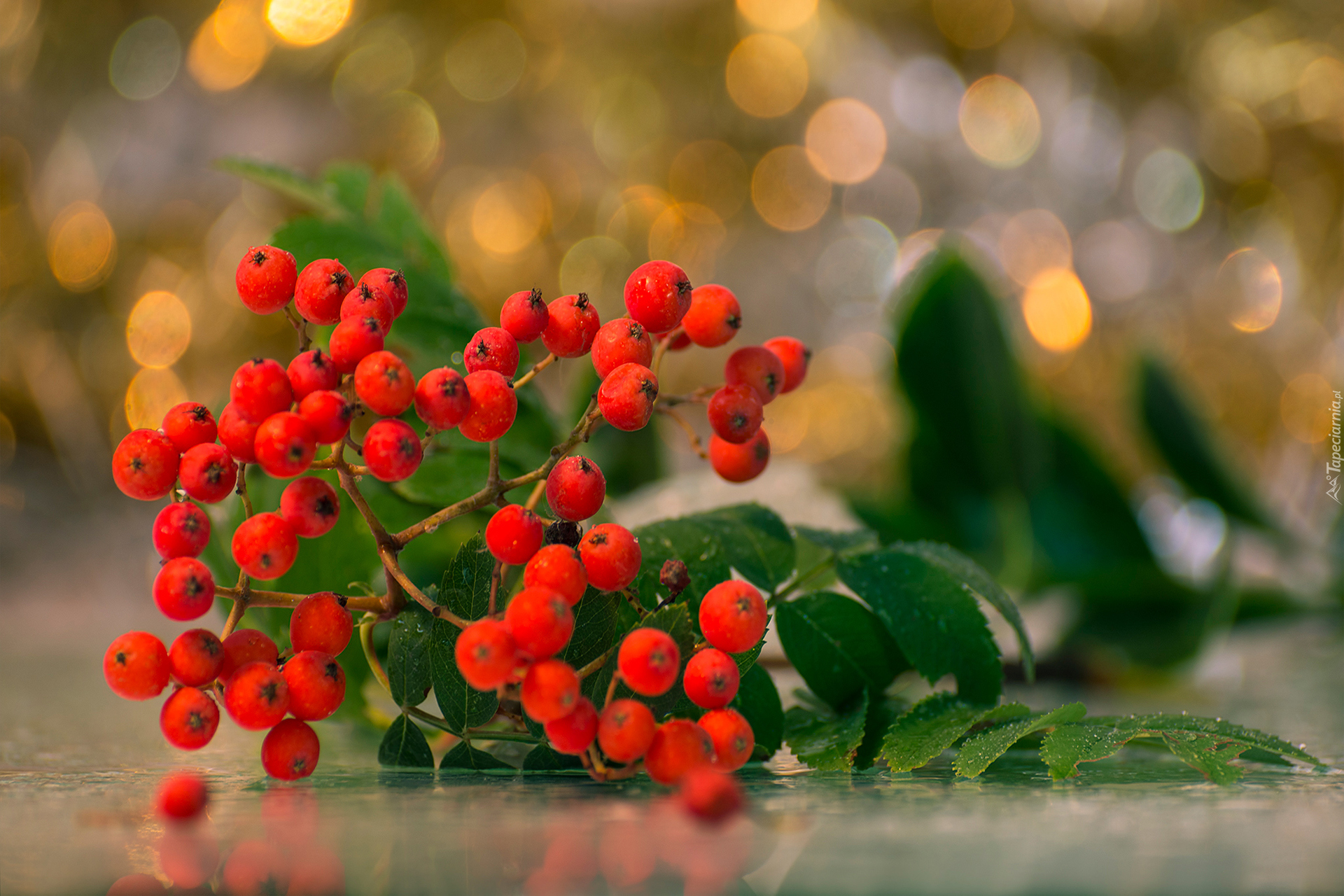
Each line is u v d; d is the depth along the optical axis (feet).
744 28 6.08
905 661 1.94
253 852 1.65
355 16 5.71
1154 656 2.72
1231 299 6.04
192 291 5.57
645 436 3.23
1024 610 3.05
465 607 1.82
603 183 6.11
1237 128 6.08
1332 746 1.97
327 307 1.79
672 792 1.77
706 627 1.78
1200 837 1.66
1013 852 1.63
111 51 5.64
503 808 1.73
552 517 1.99
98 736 2.08
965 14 6.13
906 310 3.09
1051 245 6.14
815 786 1.79
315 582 2.02
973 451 3.08
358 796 1.77
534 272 5.97
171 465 1.77
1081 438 3.33
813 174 6.21
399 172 5.74
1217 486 3.26
